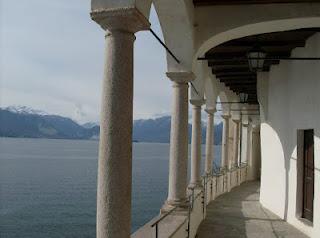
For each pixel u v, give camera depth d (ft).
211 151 48.62
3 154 552.00
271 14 25.07
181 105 26.20
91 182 254.27
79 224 146.92
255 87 54.75
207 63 39.29
